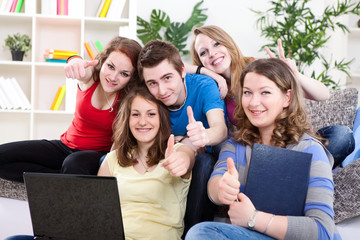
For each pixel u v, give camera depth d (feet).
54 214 4.47
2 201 6.88
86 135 7.13
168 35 14.51
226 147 5.25
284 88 4.94
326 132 6.76
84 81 6.74
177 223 5.17
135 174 5.48
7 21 12.54
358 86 14.61
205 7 14.65
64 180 4.33
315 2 14.48
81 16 12.03
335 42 14.39
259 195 4.34
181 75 5.87
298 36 12.42
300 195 4.25
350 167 5.55
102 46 12.78
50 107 12.66
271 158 4.38
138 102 5.59
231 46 7.29
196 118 6.32
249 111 5.00
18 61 11.87
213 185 4.81
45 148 7.20
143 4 14.61
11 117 12.62
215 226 4.17
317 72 14.76
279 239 4.10
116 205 4.20
